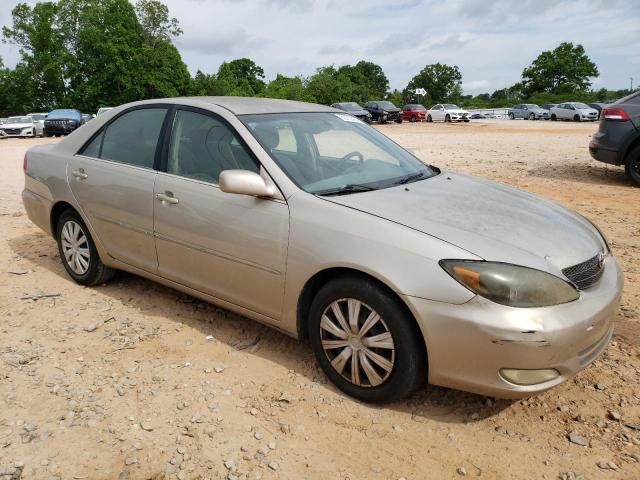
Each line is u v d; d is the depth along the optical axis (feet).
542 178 34.81
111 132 15.01
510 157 47.03
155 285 16.07
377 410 10.34
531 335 8.85
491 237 9.86
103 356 12.19
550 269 9.43
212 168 12.47
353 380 10.52
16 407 10.38
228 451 9.27
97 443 9.45
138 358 12.11
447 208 10.91
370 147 13.96
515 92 336.08
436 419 10.11
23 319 13.97
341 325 10.48
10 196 29.63
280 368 11.71
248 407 10.41
